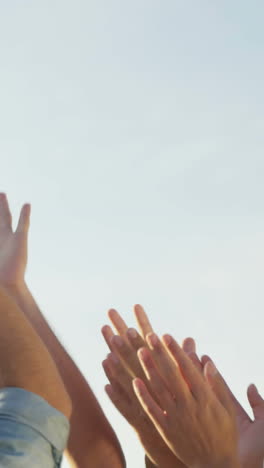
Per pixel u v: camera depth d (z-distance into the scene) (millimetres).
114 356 2594
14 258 2430
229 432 2158
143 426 2582
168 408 2131
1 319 1350
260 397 2646
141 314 2594
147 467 2668
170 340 2113
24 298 2498
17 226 2418
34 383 1328
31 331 1381
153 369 2143
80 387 2660
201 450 2133
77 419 2629
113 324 2619
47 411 1272
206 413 2127
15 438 1226
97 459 2617
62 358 2641
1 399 1281
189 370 2117
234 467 2160
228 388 2674
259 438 2516
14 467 1200
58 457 1280
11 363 1324
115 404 2588
